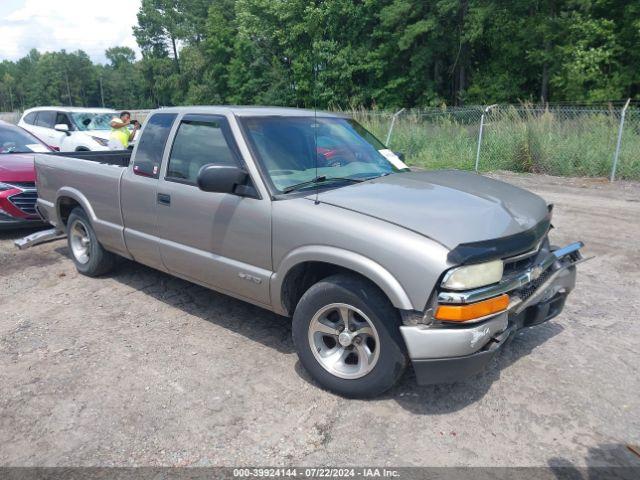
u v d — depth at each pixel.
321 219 3.33
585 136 13.27
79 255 5.79
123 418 3.23
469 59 32.59
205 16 66.94
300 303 3.47
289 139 4.05
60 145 13.46
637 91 24.09
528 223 3.38
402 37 29.41
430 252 2.92
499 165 13.81
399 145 15.85
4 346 4.19
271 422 3.17
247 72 37.53
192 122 4.28
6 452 2.96
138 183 4.64
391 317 3.10
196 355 4.00
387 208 3.29
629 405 3.30
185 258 4.30
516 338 4.19
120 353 4.05
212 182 3.60
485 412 3.23
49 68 129.00
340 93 32.31
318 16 31.39
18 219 7.29
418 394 3.43
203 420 3.20
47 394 3.51
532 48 27.08
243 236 3.79
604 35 22.55
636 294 5.13
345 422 3.15
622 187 11.19
